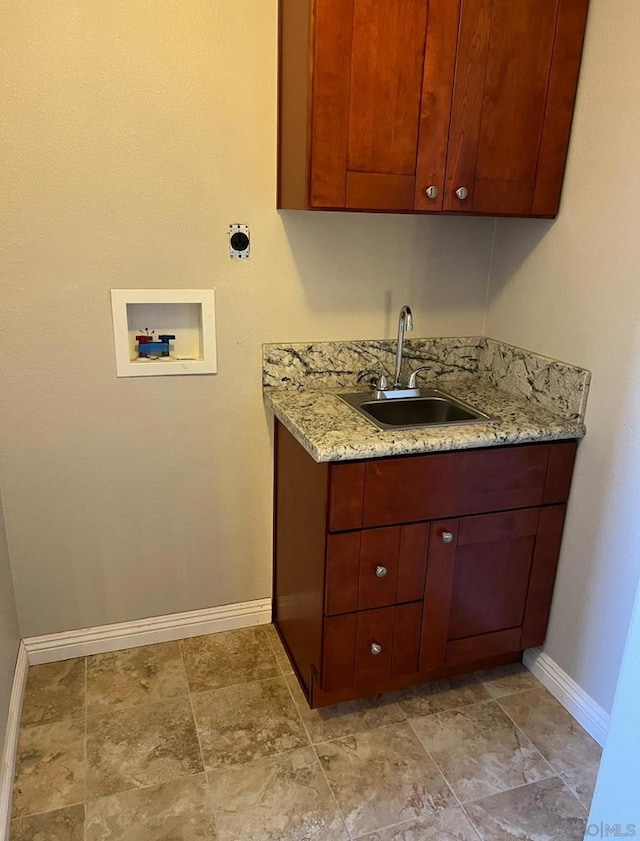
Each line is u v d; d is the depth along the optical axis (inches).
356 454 59.5
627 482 62.8
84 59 62.1
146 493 77.9
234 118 68.4
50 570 76.4
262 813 59.2
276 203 72.6
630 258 60.5
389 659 69.4
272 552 86.1
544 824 58.8
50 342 68.9
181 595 83.6
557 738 69.2
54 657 79.4
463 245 81.7
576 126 66.1
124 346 71.4
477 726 70.6
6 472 71.3
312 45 56.2
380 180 62.0
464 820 59.0
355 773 63.9
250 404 79.0
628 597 63.6
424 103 60.9
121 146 65.5
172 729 68.9
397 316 81.9
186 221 69.9
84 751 65.7
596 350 65.8
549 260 72.1
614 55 60.4
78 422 72.5
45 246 65.9
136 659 80.3
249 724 70.0
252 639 85.1
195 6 64.0
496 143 64.7
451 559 67.9
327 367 80.3
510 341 80.6
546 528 71.4
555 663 75.5
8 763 61.2
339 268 77.4
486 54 61.3
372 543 63.6
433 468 63.4
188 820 58.3
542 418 70.2
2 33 59.2
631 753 38.8
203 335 74.2
